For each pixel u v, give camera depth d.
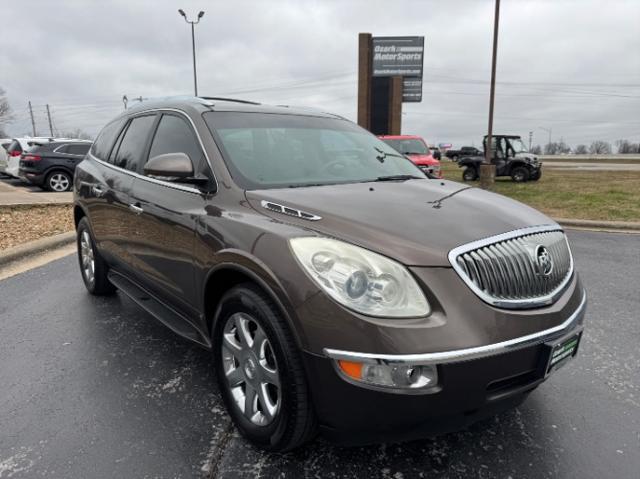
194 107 3.29
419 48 46.59
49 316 4.16
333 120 3.86
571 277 2.48
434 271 1.96
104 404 2.80
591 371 3.24
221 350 2.54
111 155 4.27
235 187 2.69
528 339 2.00
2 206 10.05
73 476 2.20
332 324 1.91
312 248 2.07
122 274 4.02
